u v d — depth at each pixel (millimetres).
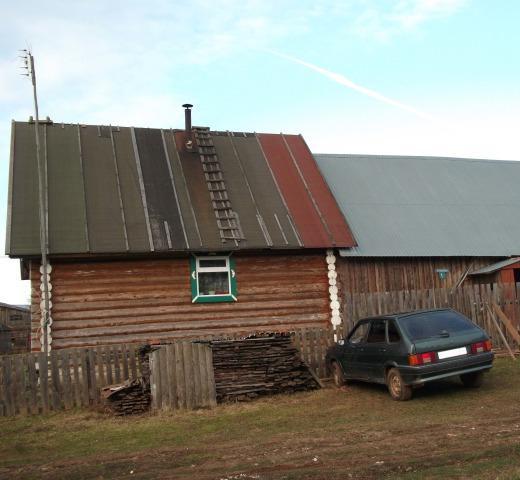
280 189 19656
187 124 20469
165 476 6957
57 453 8812
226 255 17359
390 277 18953
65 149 19047
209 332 16859
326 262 18219
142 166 19062
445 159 25609
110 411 11672
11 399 11844
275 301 17562
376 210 21094
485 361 11016
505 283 17297
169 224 17094
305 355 14266
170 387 11797
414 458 6910
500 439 7465
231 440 8773
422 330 11039
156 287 16719
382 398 11461
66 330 15875
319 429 9086
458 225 21031
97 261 16422
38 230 16016
